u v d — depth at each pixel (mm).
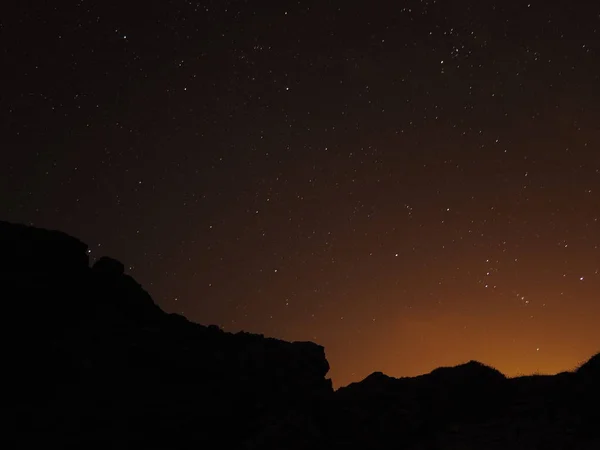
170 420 17109
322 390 19859
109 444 16062
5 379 16656
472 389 19969
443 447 18281
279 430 17562
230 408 18000
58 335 18109
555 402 18969
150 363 18328
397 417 19125
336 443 18266
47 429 15789
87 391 16969
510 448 17812
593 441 17375
